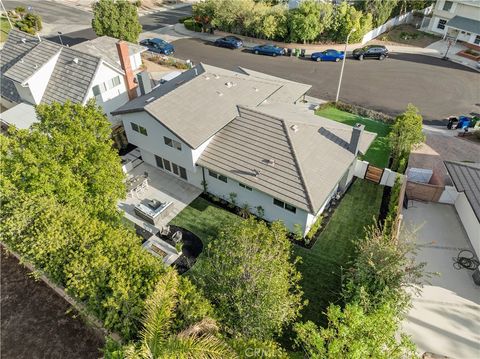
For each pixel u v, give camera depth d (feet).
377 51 148.25
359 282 54.44
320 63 148.56
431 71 139.74
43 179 57.57
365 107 116.98
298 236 70.69
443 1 165.99
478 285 62.90
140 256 51.78
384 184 85.05
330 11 160.04
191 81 88.33
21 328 56.85
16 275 64.49
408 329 55.93
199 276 54.03
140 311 44.88
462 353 53.01
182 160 80.79
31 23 180.34
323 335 44.24
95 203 63.93
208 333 38.34
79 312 53.42
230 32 179.73
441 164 91.81
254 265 49.08
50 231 52.54
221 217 77.97
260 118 79.36
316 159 72.54
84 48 126.93
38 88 102.89
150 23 197.16
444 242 71.10
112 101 108.58
